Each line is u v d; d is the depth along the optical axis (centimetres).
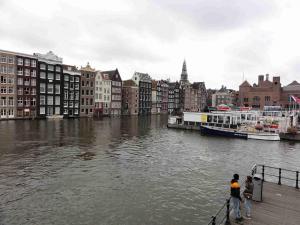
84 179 2453
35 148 3712
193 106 19762
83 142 4341
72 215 1752
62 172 2638
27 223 1631
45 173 2588
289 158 3594
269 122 6000
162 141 4862
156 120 10156
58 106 9375
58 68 9288
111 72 12244
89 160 3145
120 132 5903
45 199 1986
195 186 2362
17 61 8175
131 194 2134
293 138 5200
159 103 15738
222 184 2430
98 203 1945
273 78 10494
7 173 2555
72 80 9856
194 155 3672
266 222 1204
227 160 3397
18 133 5112
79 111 10231
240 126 6050
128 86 13250
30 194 2069
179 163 3169
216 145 4569
